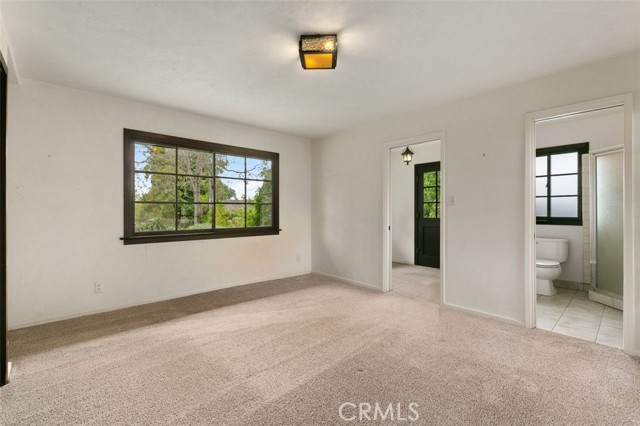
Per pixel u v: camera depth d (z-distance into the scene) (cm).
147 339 251
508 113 289
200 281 388
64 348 234
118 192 325
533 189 275
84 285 306
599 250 360
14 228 272
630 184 225
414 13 182
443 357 220
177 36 208
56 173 291
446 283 334
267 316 305
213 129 398
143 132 340
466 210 318
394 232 632
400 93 308
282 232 479
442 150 338
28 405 167
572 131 398
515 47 220
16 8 176
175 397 174
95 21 190
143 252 343
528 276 275
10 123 269
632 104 225
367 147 422
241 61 243
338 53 229
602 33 202
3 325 186
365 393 178
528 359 217
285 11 181
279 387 184
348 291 400
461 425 152
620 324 283
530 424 153
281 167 476
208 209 399
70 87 296
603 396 175
